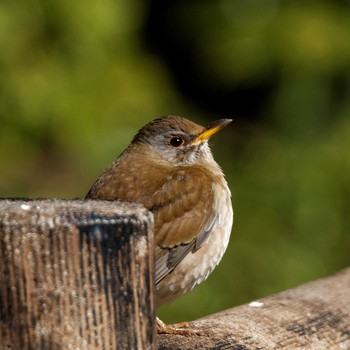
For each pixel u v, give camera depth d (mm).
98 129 12703
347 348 5547
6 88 12328
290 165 12797
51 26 12477
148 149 6746
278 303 5785
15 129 12570
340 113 13469
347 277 6469
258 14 13469
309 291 6066
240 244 12164
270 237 12273
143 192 6246
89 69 12703
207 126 6980
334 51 13047
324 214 12461
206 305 11328
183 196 6293
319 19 13117
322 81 13391
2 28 12133
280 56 13211
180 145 6828
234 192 12648
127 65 13062
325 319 5652
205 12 14031
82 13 12430
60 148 12883
